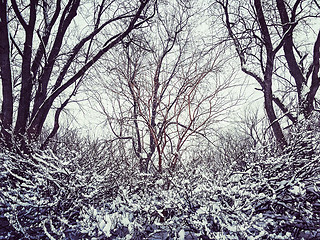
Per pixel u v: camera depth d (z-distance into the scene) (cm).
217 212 337
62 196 404
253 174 427
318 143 436
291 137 497
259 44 859
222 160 563
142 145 570
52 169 412
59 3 766
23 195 377
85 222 334
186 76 594
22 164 448
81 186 390
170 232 361
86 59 899
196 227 350
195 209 381
